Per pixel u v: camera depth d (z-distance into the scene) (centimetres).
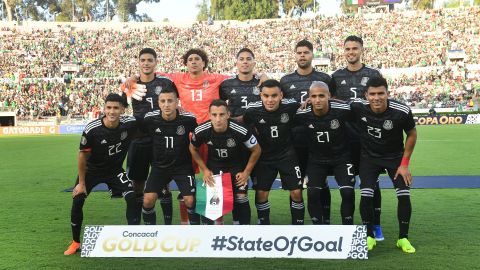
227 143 559
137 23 5212
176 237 491
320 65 4222
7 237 588
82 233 611
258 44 4828
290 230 485
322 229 483
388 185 937
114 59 4603
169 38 4988
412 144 532
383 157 549
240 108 650
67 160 1580
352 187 552
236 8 6731
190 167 587
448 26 4644
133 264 477
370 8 5306
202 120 662
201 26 5212
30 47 4647
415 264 463
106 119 543
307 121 563
